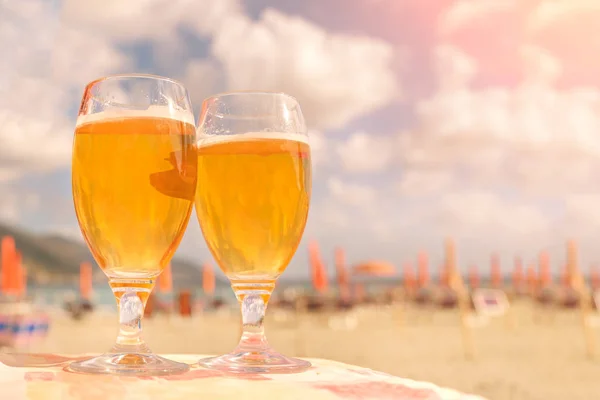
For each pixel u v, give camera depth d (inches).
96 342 424.8
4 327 352.8
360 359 356.2
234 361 26.9
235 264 30.6
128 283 27.7
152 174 26.9
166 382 21.3
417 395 20.9
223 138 30.8
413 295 666.8
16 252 494.0
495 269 825.5
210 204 30.9
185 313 652.7
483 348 403.2
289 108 32.2
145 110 27.3
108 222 26.5
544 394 259.9
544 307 645.3
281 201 30.6
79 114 28.5
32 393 18.4
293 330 533.6
